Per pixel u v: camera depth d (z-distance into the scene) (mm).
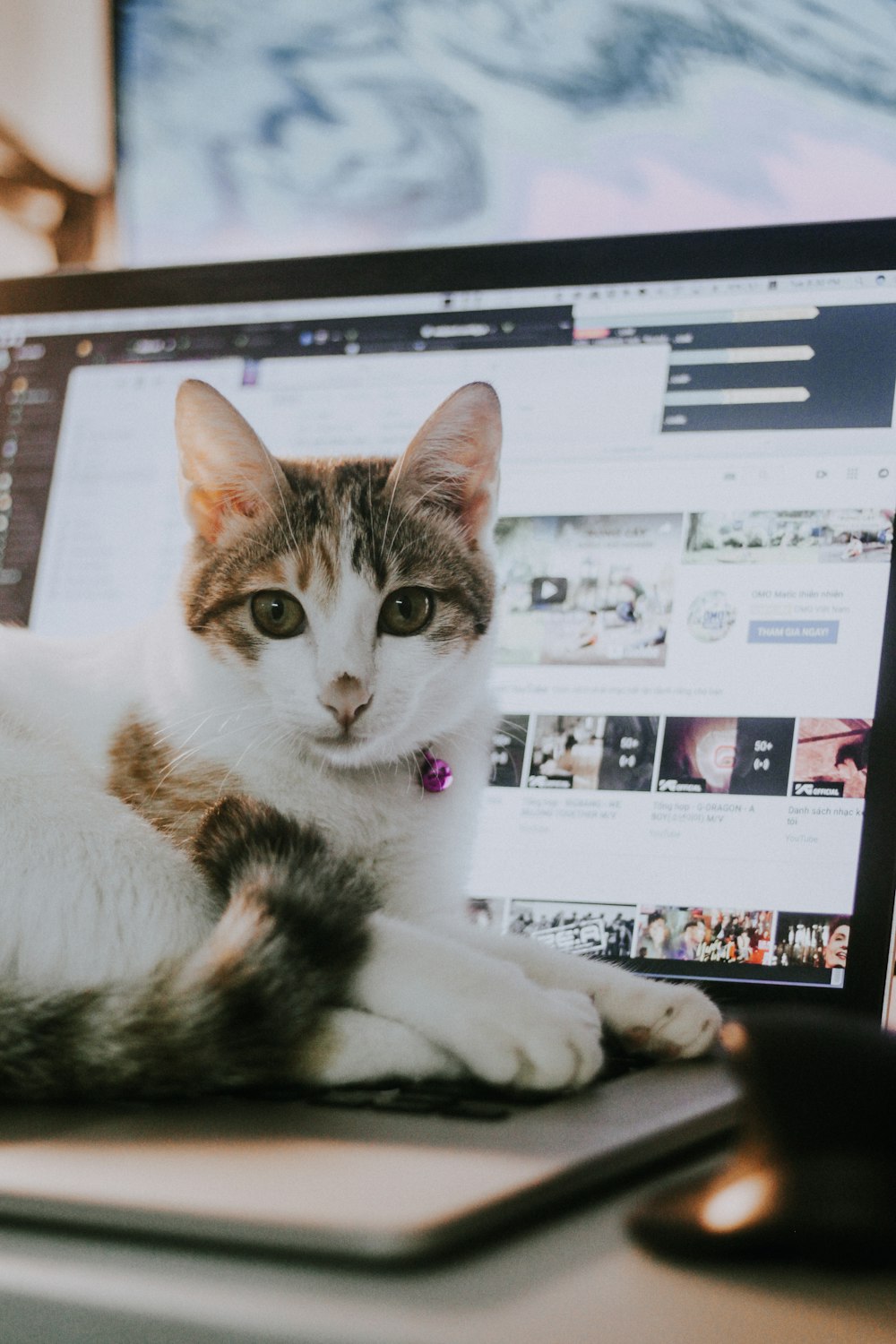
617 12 2098
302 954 743
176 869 846
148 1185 419
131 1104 668
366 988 741
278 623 1131
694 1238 388
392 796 1075
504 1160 463
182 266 1278
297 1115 596
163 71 2205
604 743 1074
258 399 1241
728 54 2070
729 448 1099
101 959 796
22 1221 402
